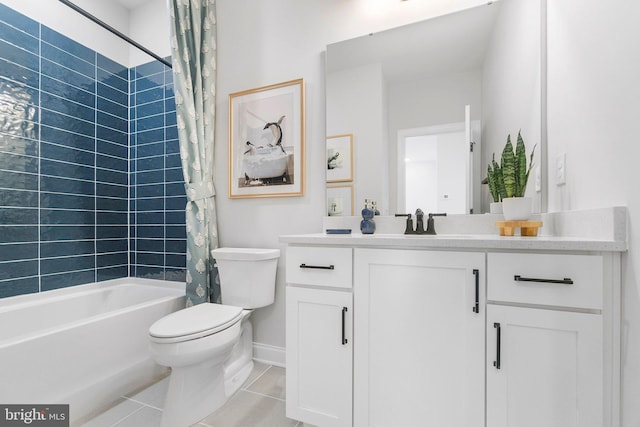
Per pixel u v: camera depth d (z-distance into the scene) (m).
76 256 2.04
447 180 1.45
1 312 1.57
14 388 1.09
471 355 0.90
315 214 1.73
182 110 1.76
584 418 0.77
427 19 1.50
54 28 1.93
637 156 0.69
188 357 1.18
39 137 1.85
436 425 0.93
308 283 1.15
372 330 1.03
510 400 0.85
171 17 1.73
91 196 2.14
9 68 1.71
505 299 0.86
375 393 1.02
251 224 1.90
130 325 1.52
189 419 1.24
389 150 1.55
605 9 0.81
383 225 1.55
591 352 0.77
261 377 1.64
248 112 1.90
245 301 1.64
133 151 2.40
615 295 0.77
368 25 1.62
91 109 2.15
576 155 0.98
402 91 1.53
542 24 1.24
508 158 1.19
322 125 1.72
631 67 0.70
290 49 1.80
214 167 2.01
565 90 1.06
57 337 1.21
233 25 1.97
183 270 2.20
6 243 1.69
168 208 2.26
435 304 0.95
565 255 0.80
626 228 0.73
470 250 0.90
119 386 1.45
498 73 1.37
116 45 2.33
